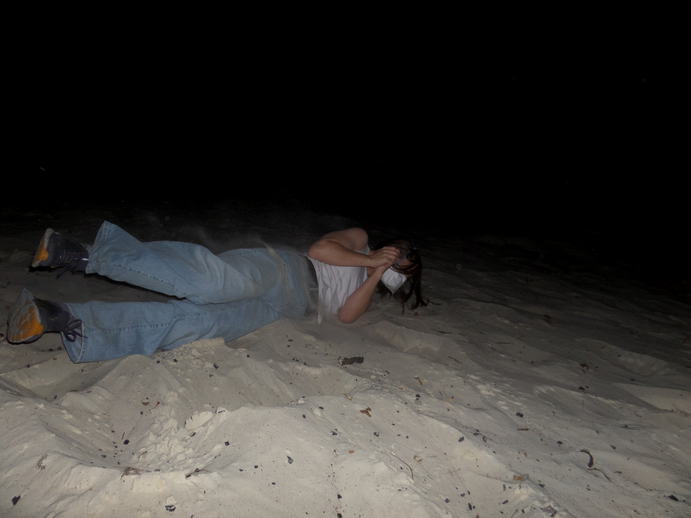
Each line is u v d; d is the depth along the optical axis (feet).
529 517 5.43
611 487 6.35
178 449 5.82
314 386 7.98
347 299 10.46
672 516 5.97
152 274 7.72
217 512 4.89
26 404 6.17
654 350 12.45
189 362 7.89
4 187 24.17
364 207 33.60
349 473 5.58
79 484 5.04
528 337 12.13
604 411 8.62
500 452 6.66
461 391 8.30
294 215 26.45
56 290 10.68
